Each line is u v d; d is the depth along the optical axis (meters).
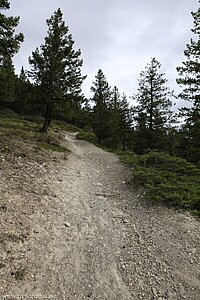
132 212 9.81
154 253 7.13
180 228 8.34
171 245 7.48
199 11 18.98
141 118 29.55
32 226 7.54
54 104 26.08
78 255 6.81
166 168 14.85
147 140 29.19
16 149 15.26
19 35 15.74
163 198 10.30
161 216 9.25
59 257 6.56
